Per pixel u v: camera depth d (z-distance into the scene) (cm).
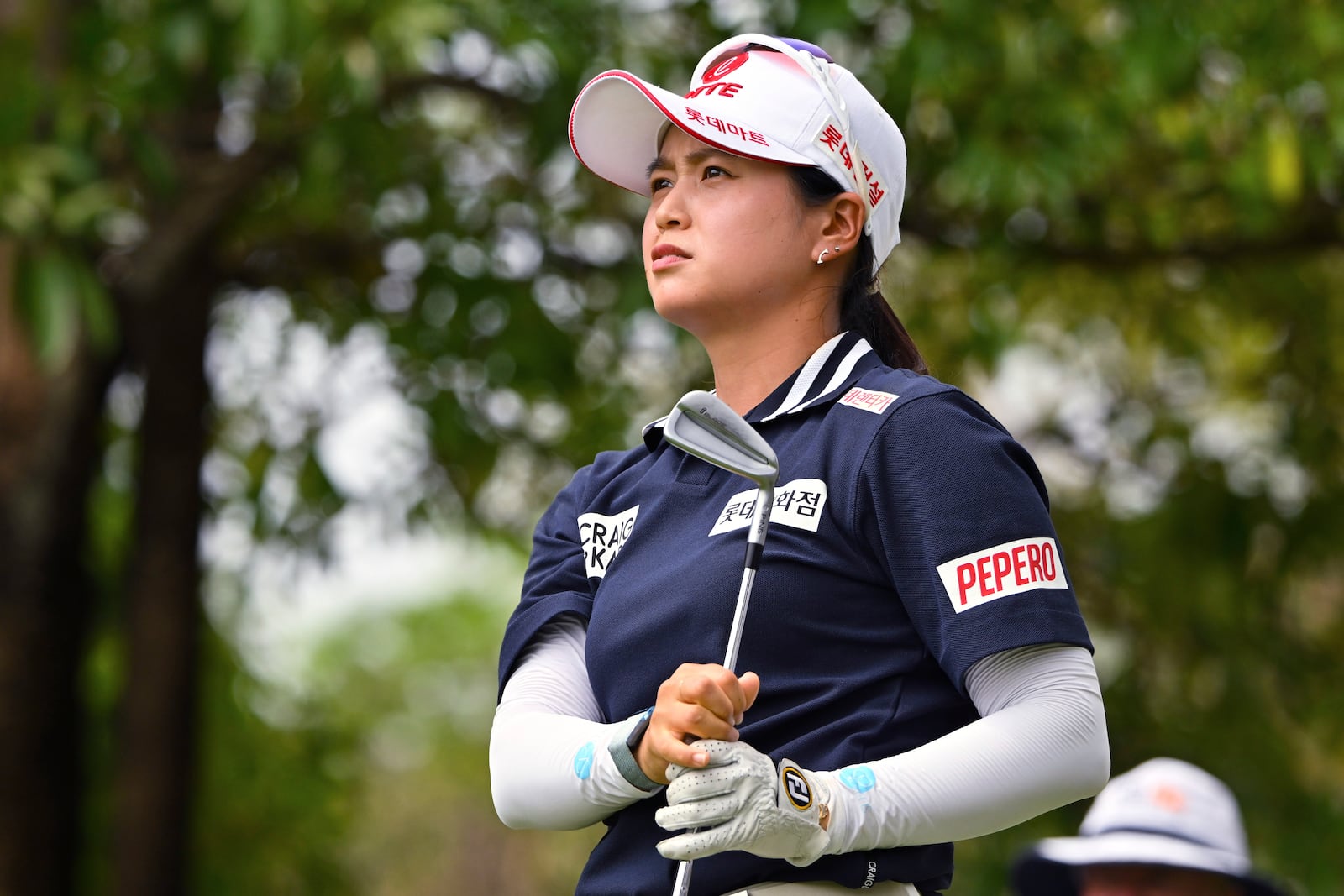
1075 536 3553
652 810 821
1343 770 4184
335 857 4319
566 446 3241
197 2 2350
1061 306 3450
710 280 892
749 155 882
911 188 2798
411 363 3153
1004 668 786
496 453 3212
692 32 2762
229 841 3972
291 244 3189
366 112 2744
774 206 893
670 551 851
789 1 2586
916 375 856
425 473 3284
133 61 2616
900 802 752
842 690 793
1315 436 3481
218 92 2909
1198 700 3616
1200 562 3503
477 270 3108
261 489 3312
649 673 823
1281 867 3528
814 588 802
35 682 2878
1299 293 3344
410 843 12912
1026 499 805
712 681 732
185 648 3114
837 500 811
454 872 12925
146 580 3102
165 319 3078
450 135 3175
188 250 2823
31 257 2264
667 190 930
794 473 827
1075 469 3644
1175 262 3136
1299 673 3597
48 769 2898
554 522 942
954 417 816
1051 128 2566
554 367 3112
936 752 766
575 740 822
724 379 921
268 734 4116
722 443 783
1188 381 3603
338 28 2336
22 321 2327
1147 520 3544
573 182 2991
